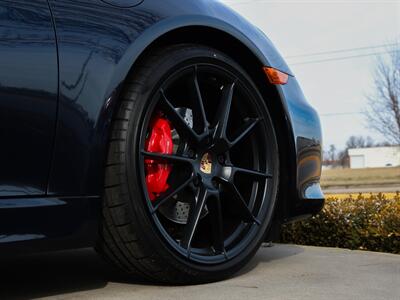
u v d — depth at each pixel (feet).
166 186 7.30
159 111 7.25
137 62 6.90
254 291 6.96
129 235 6.50
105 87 6.40
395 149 139.64
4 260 9.52
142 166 6.65
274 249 10.97
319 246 12.03
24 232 5.82
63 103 6.12
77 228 6.20
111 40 6.53
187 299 6.50
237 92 7.93
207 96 8.22
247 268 8.58
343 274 8.19
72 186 6.19
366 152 196.13
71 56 6.20
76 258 9.69
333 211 12.05
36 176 5.97
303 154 8.55
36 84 5.94
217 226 7.48
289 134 8.38
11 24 5.86
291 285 7.36
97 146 6.35
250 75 8.41
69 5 6.33
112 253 6.81
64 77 6.13
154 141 7.18
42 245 5.95
